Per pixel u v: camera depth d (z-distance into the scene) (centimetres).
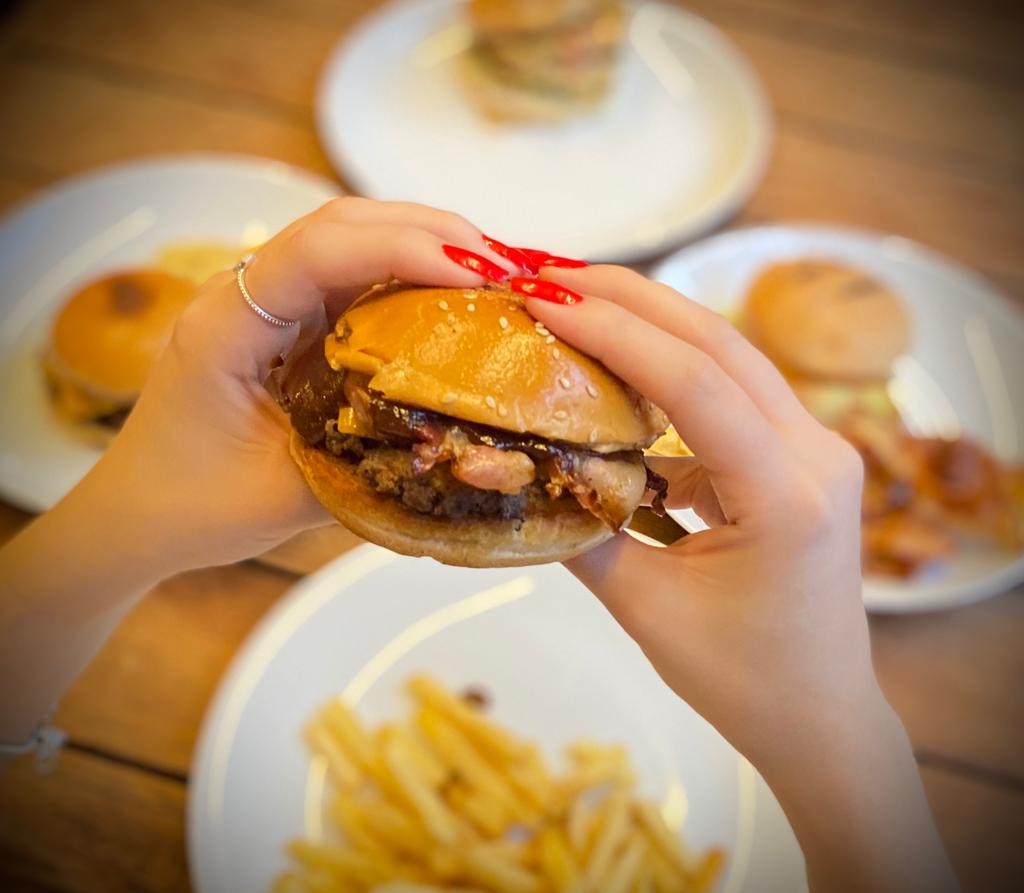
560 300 27
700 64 69
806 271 57
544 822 38
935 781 42
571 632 43
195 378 30
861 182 65
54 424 50
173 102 64
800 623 28
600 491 28
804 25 74
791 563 27
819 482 27
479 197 62
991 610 47
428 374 27
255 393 30
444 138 65
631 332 26
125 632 43
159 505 31
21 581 32
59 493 47
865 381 54
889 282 59
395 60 68
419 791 37
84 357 48
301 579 45
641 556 29
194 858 37
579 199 62
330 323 33
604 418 27
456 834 37
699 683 29
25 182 60
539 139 65
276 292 29
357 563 43
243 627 44
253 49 68
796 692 28
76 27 68
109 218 58
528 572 44
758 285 57
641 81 69
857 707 29
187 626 43
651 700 41
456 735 39
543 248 59
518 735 41
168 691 42
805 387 54
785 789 30
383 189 60
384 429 27
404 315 28
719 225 62
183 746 41
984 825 41
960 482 49
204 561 32
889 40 73
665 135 66
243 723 39
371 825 37
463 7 70
